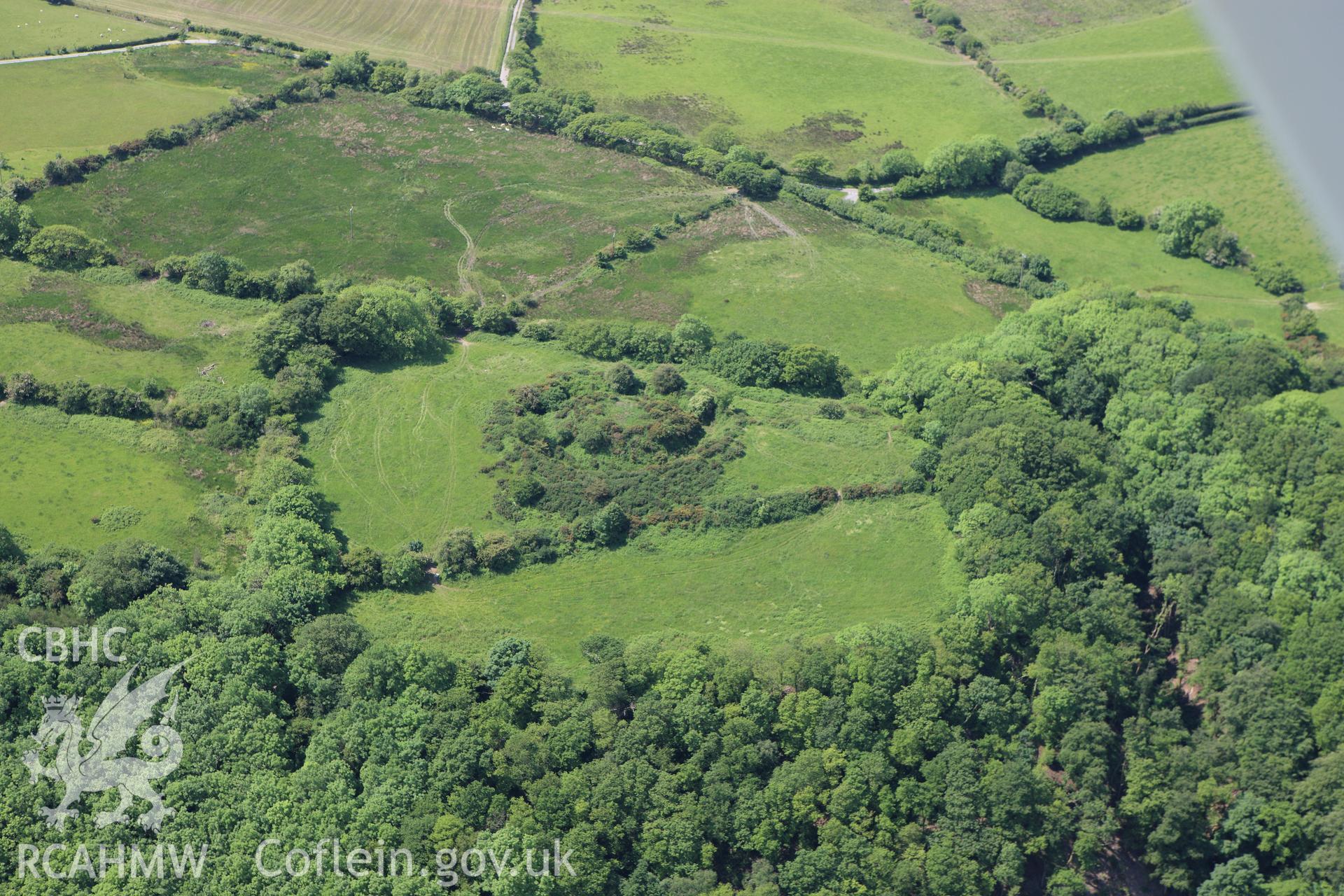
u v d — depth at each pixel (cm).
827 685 16275
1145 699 17025
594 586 18412
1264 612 17475
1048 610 17438
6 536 17562
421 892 13975
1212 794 15862
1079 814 15600
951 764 15612
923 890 14875
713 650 17025
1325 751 15975
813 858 14800
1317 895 14825
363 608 17675
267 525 18225
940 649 16875
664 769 15525
